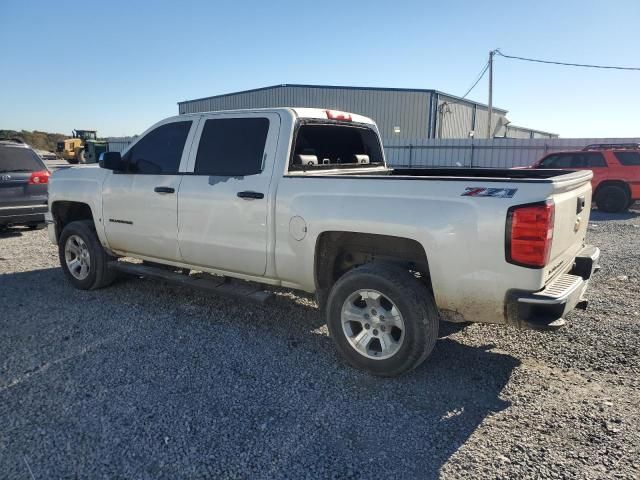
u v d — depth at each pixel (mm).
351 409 3336
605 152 14242
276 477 2658
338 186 3863
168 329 4715
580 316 5066
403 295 3543
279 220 4164
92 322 4879
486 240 3260
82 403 3369
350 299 3826
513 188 3229
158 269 5379
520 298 3207
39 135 80125
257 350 4266
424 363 4047
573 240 3898
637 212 14453
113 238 5555
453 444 2955
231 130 4637
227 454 2842
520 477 2656
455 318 3582
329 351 4262
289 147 4285
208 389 3578
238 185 4418
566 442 2961
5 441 2945
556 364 4023
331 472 2701
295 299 5629
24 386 3598
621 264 7355
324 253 4102
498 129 45375
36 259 7684
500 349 4316
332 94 35781
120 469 2711
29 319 4961
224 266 4664
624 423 3148
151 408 3312
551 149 22688
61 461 2771
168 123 5129
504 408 3359
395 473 2695
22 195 9336
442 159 25453
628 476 2652
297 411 3303
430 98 34469
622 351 4227
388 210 3600
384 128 35500
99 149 37031
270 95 37438
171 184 4914
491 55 27406
